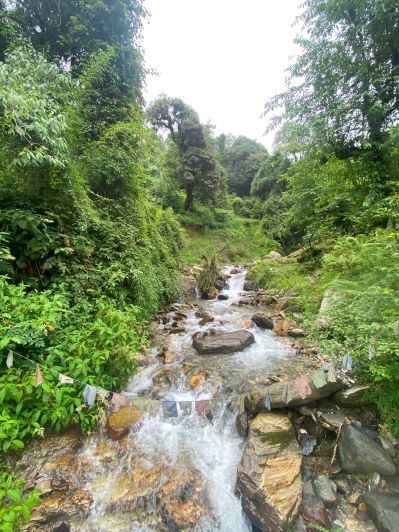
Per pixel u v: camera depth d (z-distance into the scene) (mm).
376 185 6309
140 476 2662
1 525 1824
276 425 2891
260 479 2410
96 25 6578
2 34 5289
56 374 2668
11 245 3607
